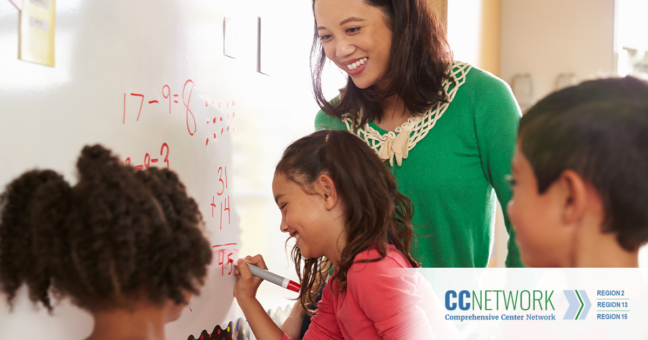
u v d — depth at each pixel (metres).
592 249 0.43
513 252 0.81
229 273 0.86
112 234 0.50
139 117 0.66
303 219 0.80
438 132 0.89
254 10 0.94
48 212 0.49
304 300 0.98
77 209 0.50
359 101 0.96
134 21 0.65
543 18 2.77
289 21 1.08
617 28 2.54
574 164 0.41
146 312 0.53
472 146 0.88
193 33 0.77
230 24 0.86
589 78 0.44
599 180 0.41
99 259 0.49
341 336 0.89
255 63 0.95
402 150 0.90
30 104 0.51
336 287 0.83
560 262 0.45
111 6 0.61
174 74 0.73
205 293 0.78
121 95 0.63
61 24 0.55
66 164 0.55
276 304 1.02
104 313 0.52
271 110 1.01
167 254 0.54
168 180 0.60
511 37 2.88
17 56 0.50
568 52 2.68
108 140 0.61
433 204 0.90
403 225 0.90
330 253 0.83
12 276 0.48
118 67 0.62
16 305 0.49
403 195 0.90
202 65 0.79
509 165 0.82
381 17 0.83
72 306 0.51
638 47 2.59
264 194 0.98
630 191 0.40
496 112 0.84
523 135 0.45
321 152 0.82
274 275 0.85
